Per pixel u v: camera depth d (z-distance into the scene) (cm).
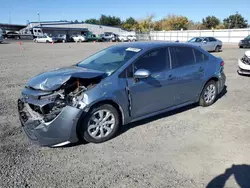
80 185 294
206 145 394
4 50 2502
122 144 396
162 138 418
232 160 349
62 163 340
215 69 575
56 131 359
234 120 502
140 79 428
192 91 532
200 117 517
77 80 387
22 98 394
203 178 308
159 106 470
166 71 469
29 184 295
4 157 352
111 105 401
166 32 5259
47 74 410
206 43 2128
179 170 324
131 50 461
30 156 357
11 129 447
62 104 361
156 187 290
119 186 292
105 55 485
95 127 393
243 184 296
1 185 292
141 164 339
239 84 828
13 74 1022
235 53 2038
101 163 341
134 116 435
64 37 4962
